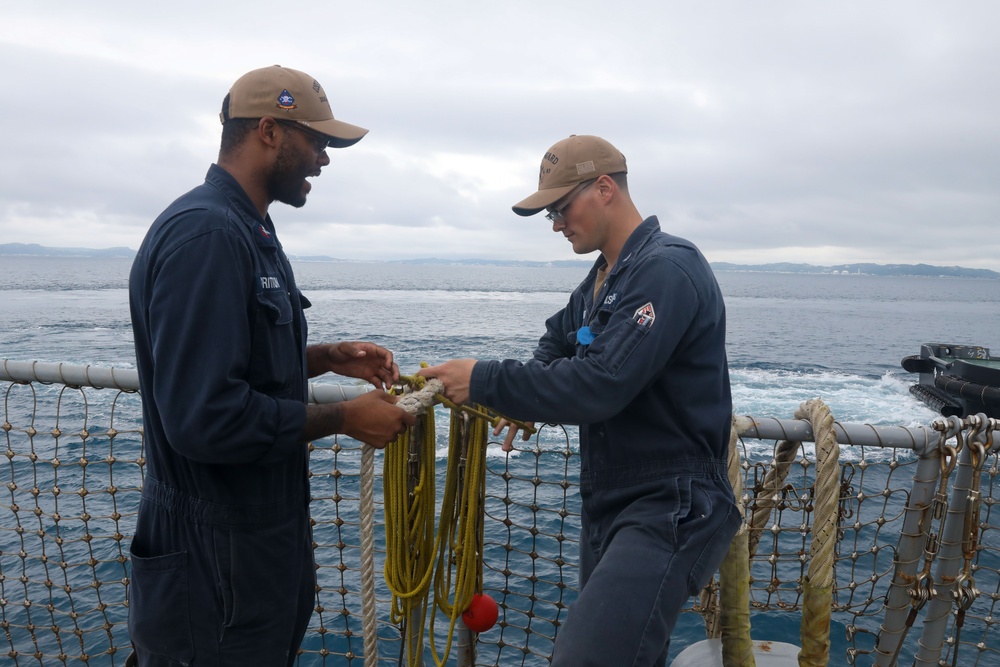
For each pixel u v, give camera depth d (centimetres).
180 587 199
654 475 210
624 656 190
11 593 689
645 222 225
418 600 244
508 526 271
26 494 953
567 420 202
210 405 174
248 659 204
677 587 198
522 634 638
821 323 7069
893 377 3275
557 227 238
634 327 199
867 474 960
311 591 232
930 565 248
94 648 591
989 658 584
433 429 240
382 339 4238
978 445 236
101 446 1213
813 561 228
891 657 258
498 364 209
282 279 205
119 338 3991
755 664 239
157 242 182
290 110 196
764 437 247
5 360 272
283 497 209
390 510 242
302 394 215
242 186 200
